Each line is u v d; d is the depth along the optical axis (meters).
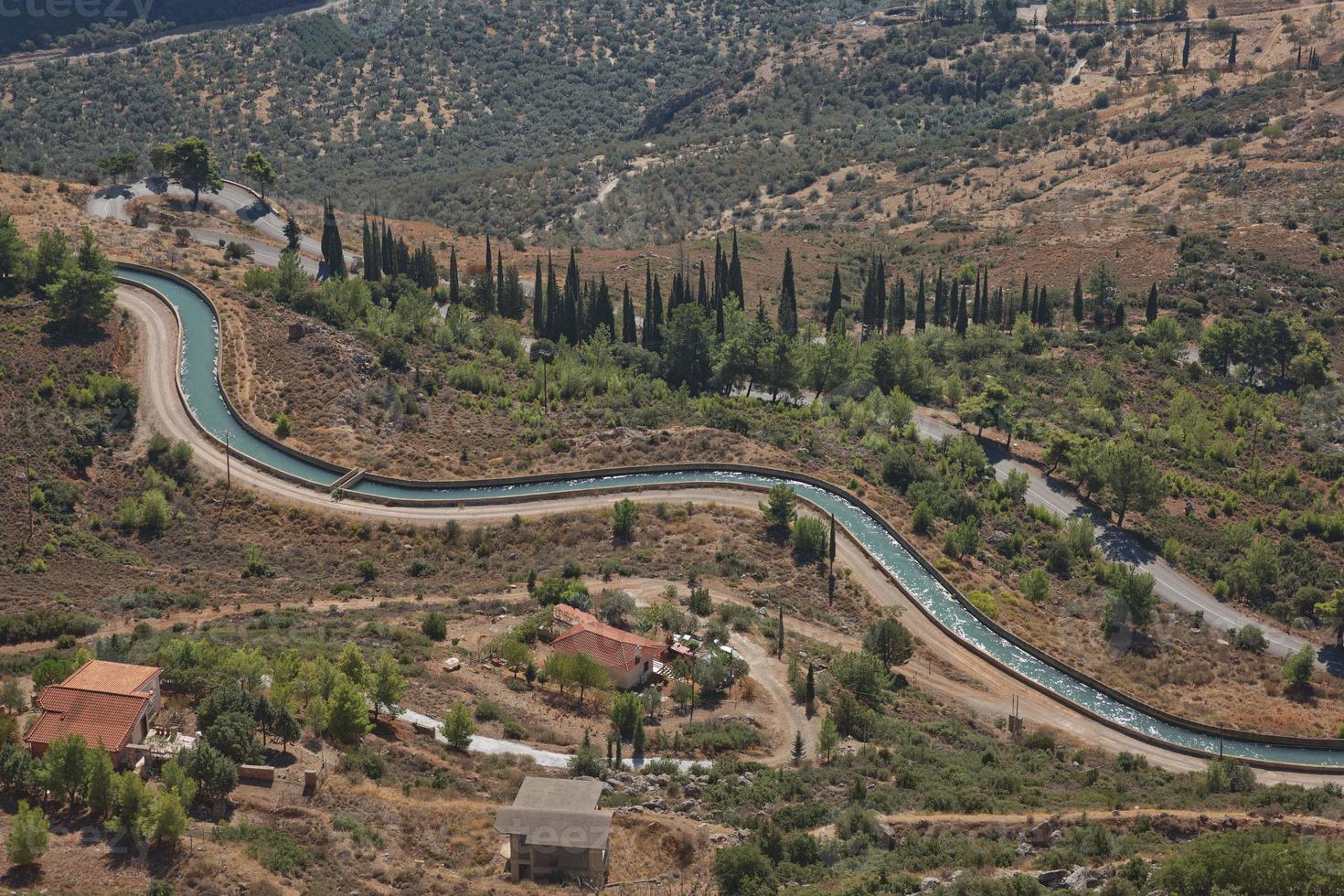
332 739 97.12
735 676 126.19
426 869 83.44
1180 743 135.75
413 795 91.75
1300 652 151.25
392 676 104.69
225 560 158.12
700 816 94.38
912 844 92.06
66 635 125.12
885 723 121.12
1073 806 102.56
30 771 84.00
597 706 116.38
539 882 83.12
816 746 113.19
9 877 75.94
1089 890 84.25
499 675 120.12
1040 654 150.00
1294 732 138.25
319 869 80.94
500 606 140.25
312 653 116.12
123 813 79.88
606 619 135.12
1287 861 81.69
